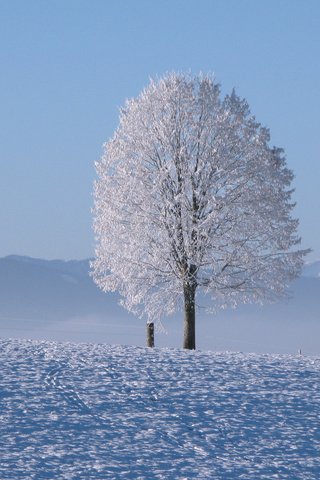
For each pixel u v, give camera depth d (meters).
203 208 53.41
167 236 53.16
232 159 53.78
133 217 53.97
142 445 25.86
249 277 53.78
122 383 33.28
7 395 31.03
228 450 25.72
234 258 53.28
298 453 25.62
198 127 54.19
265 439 26.92
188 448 25.75
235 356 40.03
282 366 37.22
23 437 26.22
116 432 27.12
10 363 36.47
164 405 30.41
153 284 54.19
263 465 24.39
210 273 53.81
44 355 38.78
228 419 28.95
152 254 53.94
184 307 54.19
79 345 43.22
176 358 38.75
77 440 26.11
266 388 33.09
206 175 53.16
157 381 33.72
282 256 54.16
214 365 37.03
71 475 22.73
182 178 53.06
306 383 34.09
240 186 53.47
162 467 23.78
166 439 26.59
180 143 54.06
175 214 53.19
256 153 53.91
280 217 53.41
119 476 22.83
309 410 30.30
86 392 31.81
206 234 51.84
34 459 24.05
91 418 28.56
